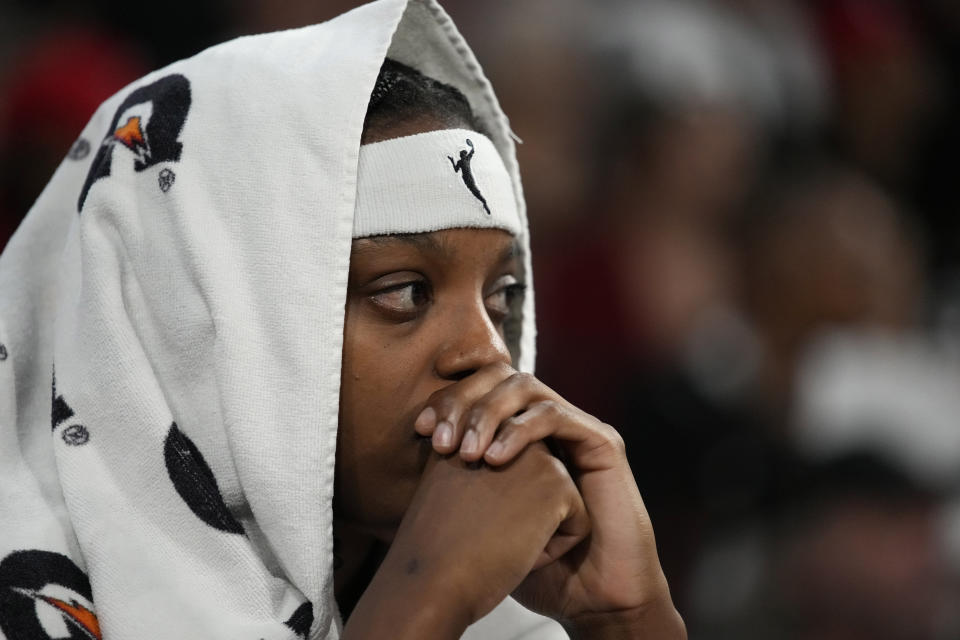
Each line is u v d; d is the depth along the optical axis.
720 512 11.13
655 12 14.05
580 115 13.34
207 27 13.84
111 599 5.16
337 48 5.60
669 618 5.61
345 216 5.29
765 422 11.85
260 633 5.16
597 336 12.37
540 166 12.99
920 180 16.69
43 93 11.34
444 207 5.38
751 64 14.69
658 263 13.12
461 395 5.26
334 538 5.85
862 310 12.49
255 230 5.31
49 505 5.38
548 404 5.37
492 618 6.11
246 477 5.18
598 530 5.49
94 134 5.96
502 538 5.12
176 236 5.38
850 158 16.12
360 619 5.02
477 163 5.50
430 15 6.04
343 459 5.42
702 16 14.43
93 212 5.50
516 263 6.26
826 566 9.20
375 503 5.49
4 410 5.50
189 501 5.29
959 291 15.47
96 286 5.40
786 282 12.55
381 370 5.36
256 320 5.26
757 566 9.55
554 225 12.92
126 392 5.30
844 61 16.17
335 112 5.38
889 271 12.75
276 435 5.18
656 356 12.08
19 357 5.61
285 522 5.17
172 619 5.15
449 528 5.13
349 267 5.34
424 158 5.41
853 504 9.34
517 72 13.16
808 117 15.48
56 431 5.34
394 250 5.36
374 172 5.39
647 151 13.45
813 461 9.68
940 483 9.71
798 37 15.66
